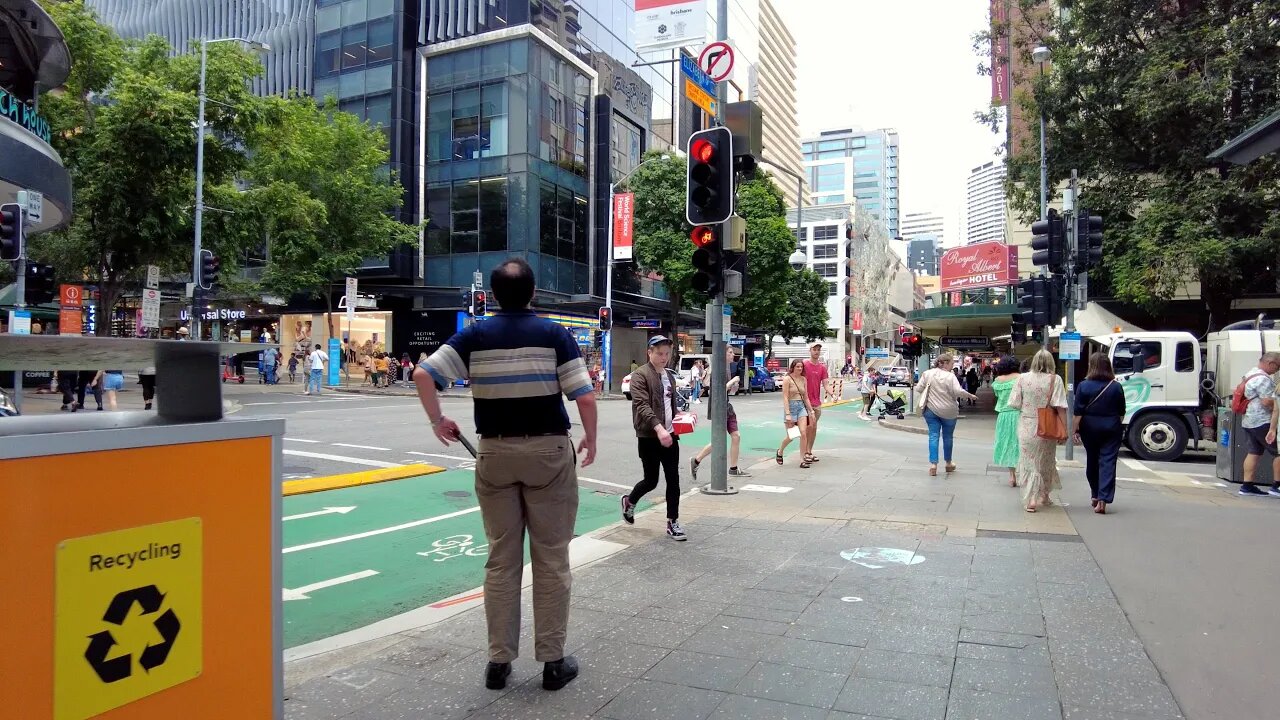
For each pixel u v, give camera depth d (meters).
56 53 16.70
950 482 10.12
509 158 35.69
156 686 2.00
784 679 3.72
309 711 3.31
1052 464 8.13
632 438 15.30
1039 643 4.21
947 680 3.71
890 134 189.00
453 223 36.91
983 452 14.40
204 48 22.64
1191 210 17.98
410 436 14.44
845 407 30.95
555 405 3.65
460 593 5.44
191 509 2.10
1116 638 4.29
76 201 21.05
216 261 22.34
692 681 3.70
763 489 9.47
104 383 16.66
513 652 3.62
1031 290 14.04
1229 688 3.63
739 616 4.66
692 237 9.02
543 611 3.62
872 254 109.56
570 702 3.45
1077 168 21.14
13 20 15.52
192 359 2.38
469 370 3.63
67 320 21.77
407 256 37.34
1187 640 4.26
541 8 39.16
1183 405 14.08
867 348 104.31
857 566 5.81
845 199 156.25
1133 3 19.39
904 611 4.75
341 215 31.22
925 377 10.91
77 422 2.30
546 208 36.84
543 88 36.69
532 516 3.65
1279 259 18.30
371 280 38.44
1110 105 20.17
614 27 46.25
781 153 124.88
